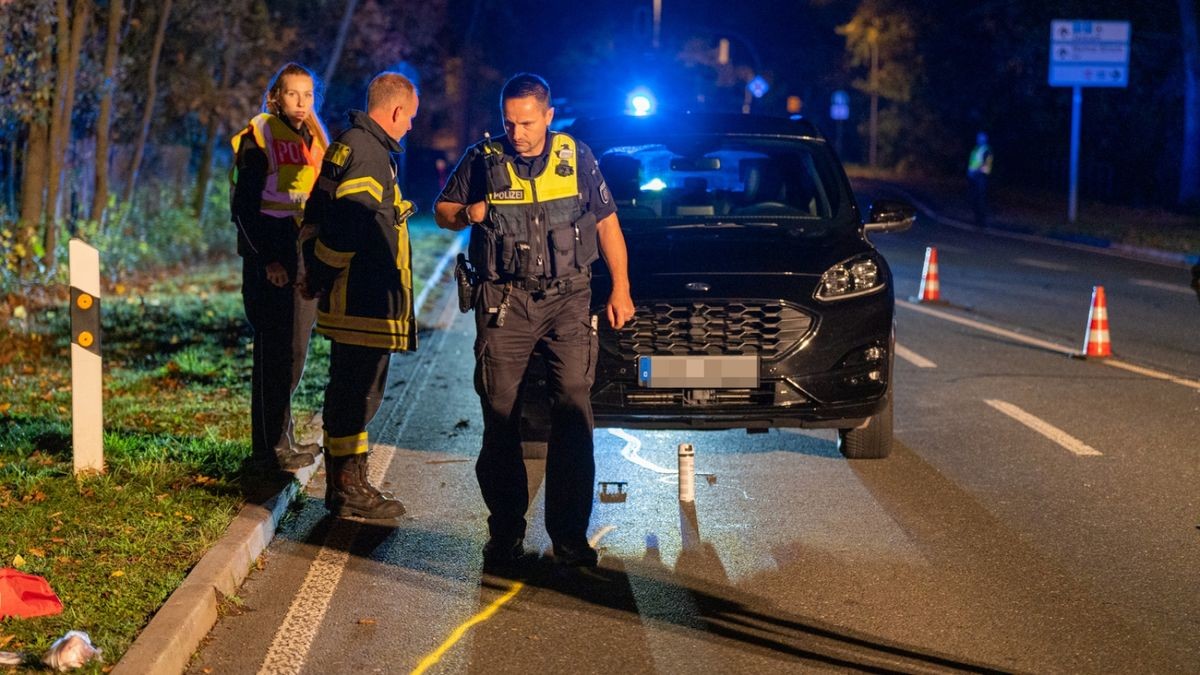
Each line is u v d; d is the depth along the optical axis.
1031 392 10.60
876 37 53.38
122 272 18.06
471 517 6.95
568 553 6.04
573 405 6.04
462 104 53.19
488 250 5.85
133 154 20.22
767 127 9.40
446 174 42.53
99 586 5.36
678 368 7.42
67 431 8.07
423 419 9.58
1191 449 8.56
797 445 8.72
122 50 20.36
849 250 7.94
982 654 5.03
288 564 6.10
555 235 5.82
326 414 6.79
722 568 6.09
